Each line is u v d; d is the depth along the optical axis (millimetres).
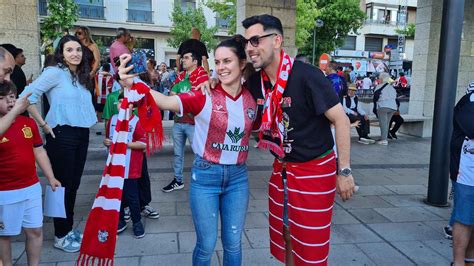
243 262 3197
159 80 12398
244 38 2301
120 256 3277
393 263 3250
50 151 3248
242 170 2434
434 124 4633
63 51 3201
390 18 37969
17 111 2365
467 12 9867
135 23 25562
